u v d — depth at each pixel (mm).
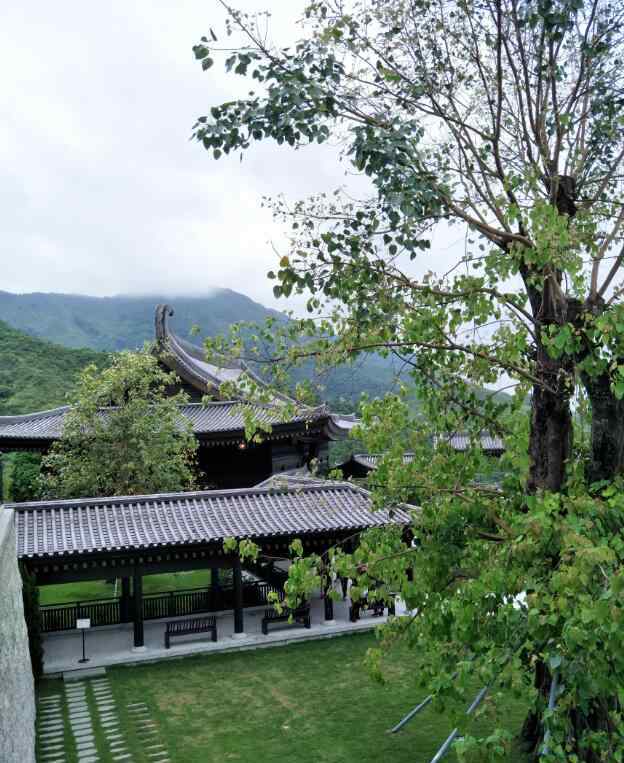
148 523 19891
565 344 6793
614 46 8539
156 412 26562
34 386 57875
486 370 9016
